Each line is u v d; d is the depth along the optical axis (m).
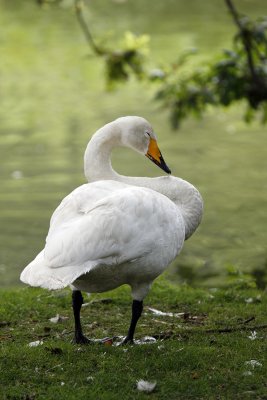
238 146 24.14
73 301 8.57
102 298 10.93
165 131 25.69
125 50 15.55
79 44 36.56
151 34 37.09
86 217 7.75
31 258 15.61
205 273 14.23
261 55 14.83
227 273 13.92
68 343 8.57
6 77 32.19
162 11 43.66
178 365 7.89
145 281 8.27
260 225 17.41
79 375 7.71
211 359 8.06
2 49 36.16
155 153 9.43
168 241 8.12
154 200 8.09
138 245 7.84
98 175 9.23
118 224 7.73
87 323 9.81
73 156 22.69
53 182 20.50
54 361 8.04
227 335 9.01
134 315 8.46
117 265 7.87
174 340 8.74
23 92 30.06
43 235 16.98
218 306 10.73
